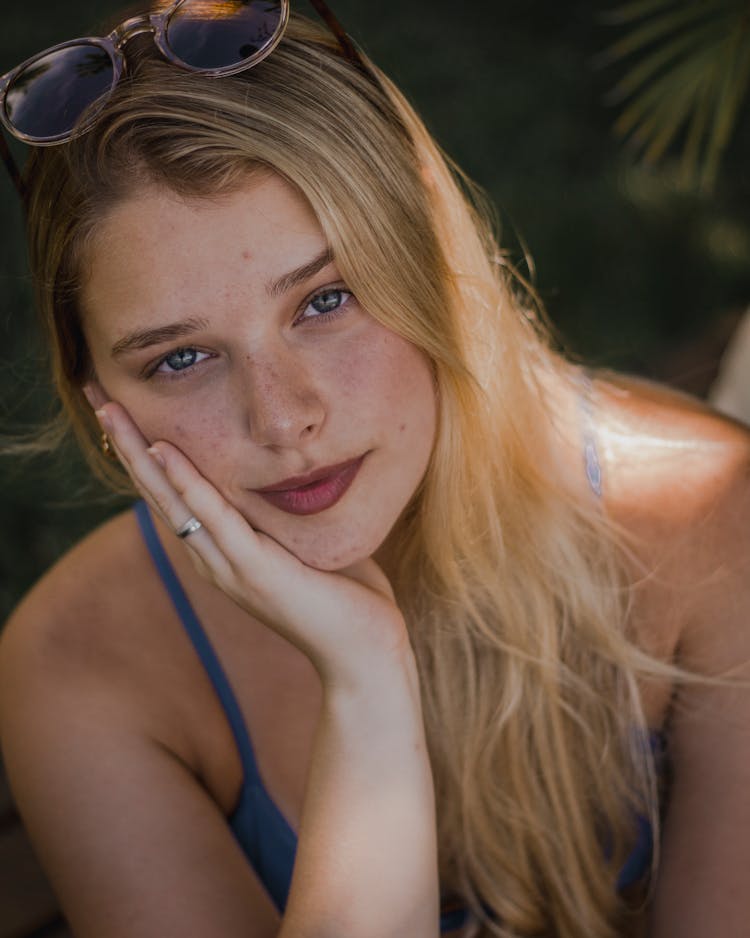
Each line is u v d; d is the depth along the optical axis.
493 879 1.54
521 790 1.52
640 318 3.91
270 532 1.30
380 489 1.27
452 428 1.35
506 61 5.34
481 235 1.50
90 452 1.55
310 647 1.34
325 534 1.28
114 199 1.13
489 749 1.52
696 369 2.65
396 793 1.33
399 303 1.22
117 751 1.46
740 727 1.48
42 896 1.73
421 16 5.66
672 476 1.53
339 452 1.22
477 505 1.44
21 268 3.61
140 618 1.54
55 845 1.44
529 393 1.49
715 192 4.49
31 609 1.55
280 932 1.32
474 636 1.53
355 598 1.33
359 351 1.21
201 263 1.13
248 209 1.12
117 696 1.49
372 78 1.26
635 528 1.52
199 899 1.39
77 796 1.44
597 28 5.55
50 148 1.16
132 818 1.43
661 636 1.53
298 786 1.55
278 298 1.15
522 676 1.51
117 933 1.39
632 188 4.49
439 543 1.44
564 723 1.54
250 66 1.14
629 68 5.21
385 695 1.34
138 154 1.12
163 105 1.12
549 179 4.55
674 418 1.61
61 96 1.13
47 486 3.02
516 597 1.49
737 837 1.45
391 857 1.31
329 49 1.22
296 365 1.18
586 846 1.52
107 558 1.58
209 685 1.55
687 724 1.51
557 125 4.88
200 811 1.45
